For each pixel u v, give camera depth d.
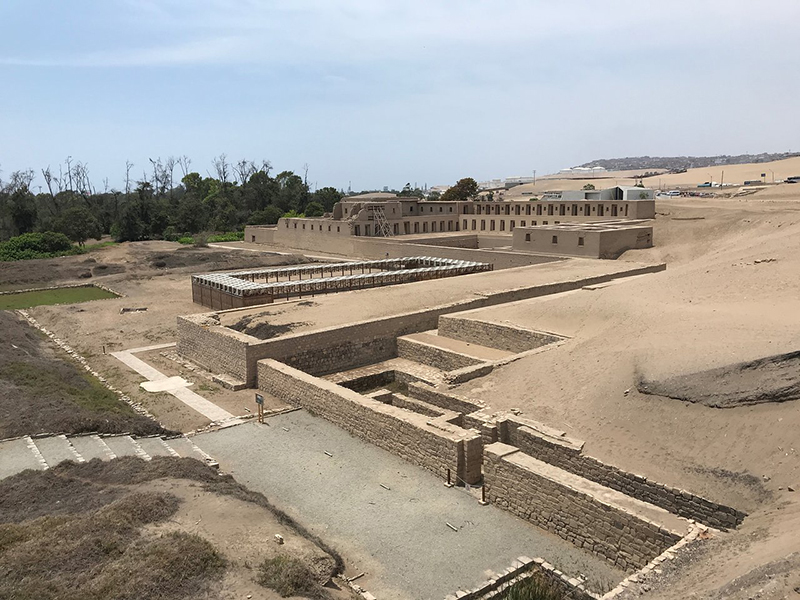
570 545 15.86
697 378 18.11
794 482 14.17
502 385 23.28
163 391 29.16
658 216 79.25
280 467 20.36
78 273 70.38
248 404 26.91
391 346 33.31
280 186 157.25
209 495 15.29
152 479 16.28
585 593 13.38
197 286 51.44
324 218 94.75
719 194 131.88
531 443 18.83
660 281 32.03
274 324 33.88
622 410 18.84
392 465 20.50
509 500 17.44
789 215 59.59
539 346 28.33
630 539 14.52
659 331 22.86
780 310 22.52
